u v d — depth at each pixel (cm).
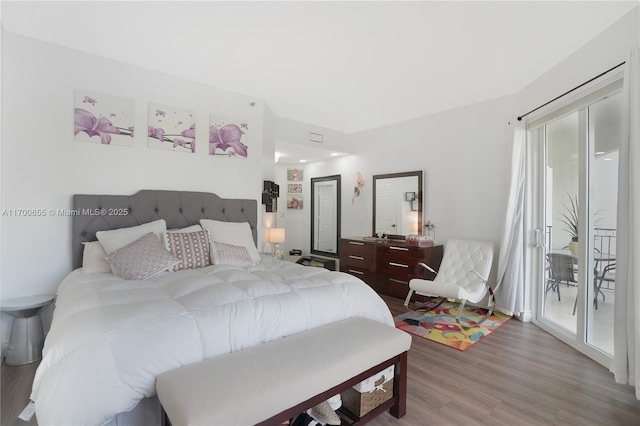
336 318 206
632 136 187
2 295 244
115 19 227
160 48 270
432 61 289
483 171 396
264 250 407
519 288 341
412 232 471
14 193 248
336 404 167
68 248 271
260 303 179
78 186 275
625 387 208
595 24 228
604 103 246
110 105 289
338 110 435
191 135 338
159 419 149
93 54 280
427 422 173
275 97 387
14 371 222
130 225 296
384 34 243
